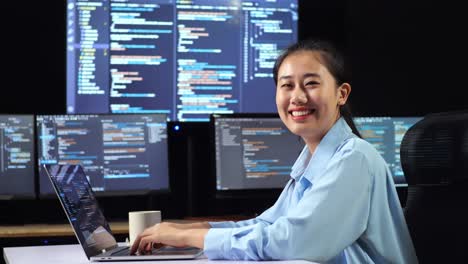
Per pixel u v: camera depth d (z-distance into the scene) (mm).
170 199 4062
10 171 3529
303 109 1975
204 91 4051
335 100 2027
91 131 3631
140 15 3988
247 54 4098
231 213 4098
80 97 3941
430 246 2039
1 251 3266
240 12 4086
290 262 1724
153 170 3680
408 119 3863
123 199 4004
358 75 4348
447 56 4398
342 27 4332
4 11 3992
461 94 4387
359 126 3811
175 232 1861
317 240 1812
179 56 4027
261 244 1766
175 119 4027
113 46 3965
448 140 2016
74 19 3936
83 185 2104
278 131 3771
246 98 4098
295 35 4160
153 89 4004
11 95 3998
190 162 4031
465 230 1958
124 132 3664
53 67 4039
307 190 2006
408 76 4395
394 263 1970
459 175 1981
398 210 2020
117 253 1920
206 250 1804
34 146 3557
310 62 1971
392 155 3838
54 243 3295
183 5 4027
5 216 3537
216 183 3684
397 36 4398
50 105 4043
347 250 1923
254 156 3736
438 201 2043
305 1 4273
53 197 3562
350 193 1855
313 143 2086
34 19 4020
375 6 4379
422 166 2074
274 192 3740
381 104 4371
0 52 3986
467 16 4391
